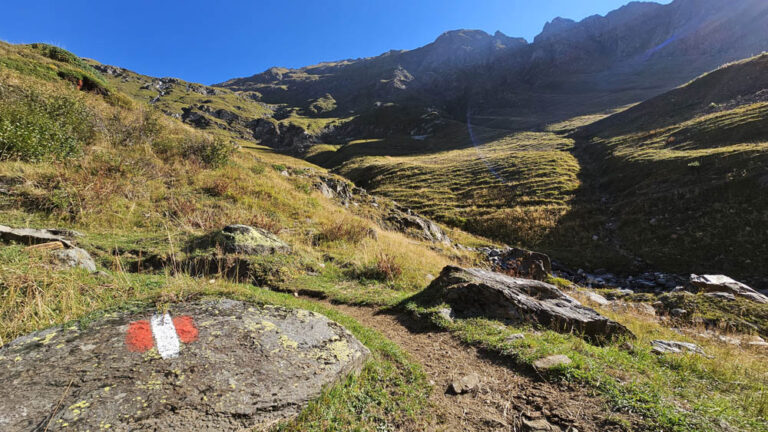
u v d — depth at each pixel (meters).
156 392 2.50
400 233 23.91
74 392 2.38
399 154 92.44
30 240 6.58
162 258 8.22
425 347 5.25
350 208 24.94
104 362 2.72
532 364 4.22
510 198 38.62
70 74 23.41
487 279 7.76
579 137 66.62
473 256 22.19
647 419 2.98
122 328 3.22
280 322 3.81
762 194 23.58
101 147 15.02
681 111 53.47
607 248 26.09
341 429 2.86
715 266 20.67
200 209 12.73
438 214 37.78
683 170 30.72
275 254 9.95
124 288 5.21
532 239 30.00
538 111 136.75
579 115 101.00
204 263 8.46
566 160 48.75
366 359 4.02
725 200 24.94
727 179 26.23
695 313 11.23
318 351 3.51
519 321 6.18
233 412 2.52
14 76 17.72
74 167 12.30
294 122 174.25
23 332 3.73
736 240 21.55
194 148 18.67
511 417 3.32
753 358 6.41
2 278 4.56
